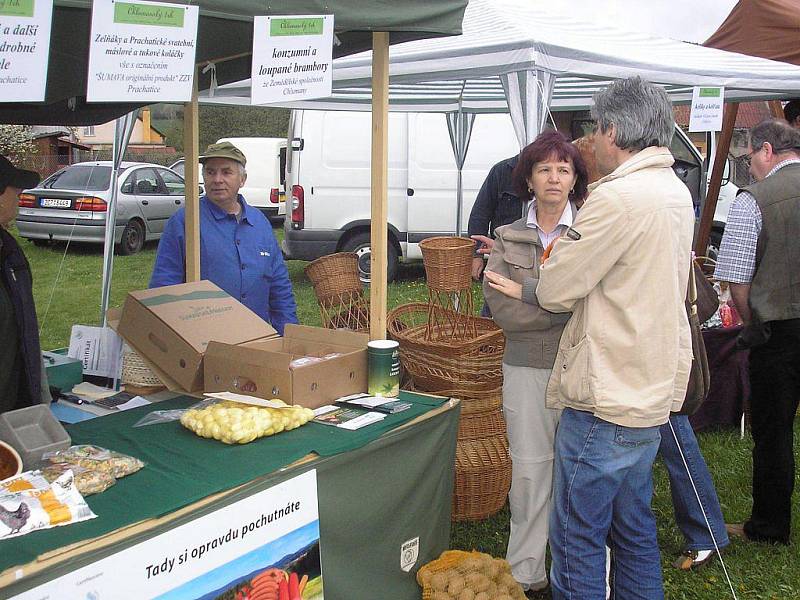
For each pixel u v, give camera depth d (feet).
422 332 10.75
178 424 6.73
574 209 8.32
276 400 6.97
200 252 10.39
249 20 5.85
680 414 9.17
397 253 28.43
